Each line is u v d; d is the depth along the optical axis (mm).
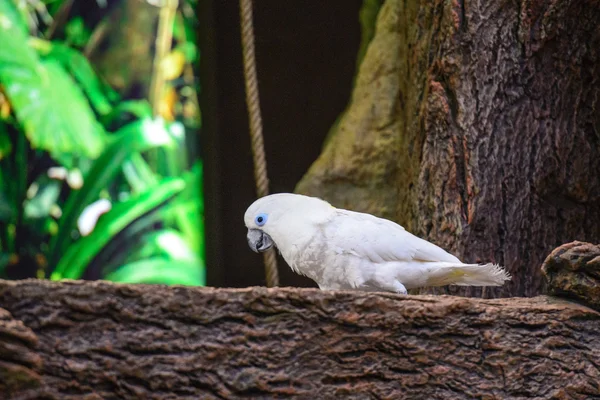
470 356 4188
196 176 11242
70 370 3678
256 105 7004
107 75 11383
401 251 5137
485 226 6324
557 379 4234
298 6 10117
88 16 11391
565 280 4602
